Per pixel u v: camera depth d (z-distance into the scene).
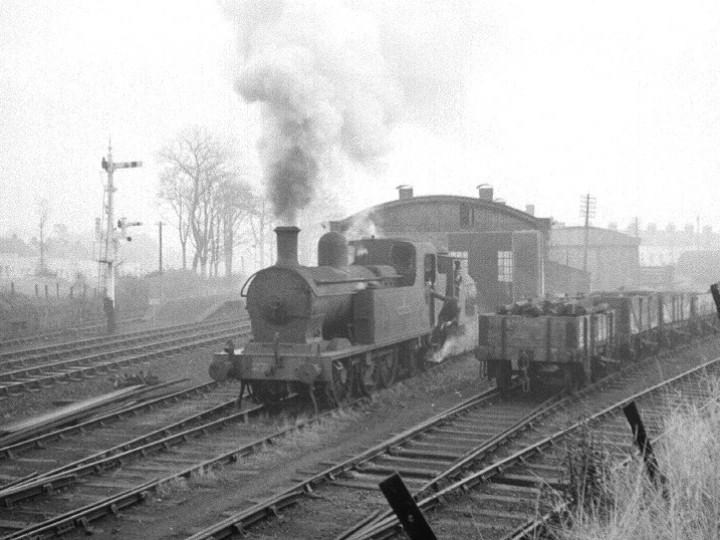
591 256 60.38
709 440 8.05
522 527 7.43
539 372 15.30
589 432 8.70
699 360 20.16
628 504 6.89
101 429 12.70
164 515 8.47
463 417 13.13
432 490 8.91
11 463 10.67
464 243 30.55
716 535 6.56
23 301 31.83
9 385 16.20
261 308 13.68
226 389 16.25
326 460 10.54
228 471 10.05
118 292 36.88
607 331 16.69
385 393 15.07
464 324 20.84
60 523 7.84
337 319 14.45
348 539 7.32
